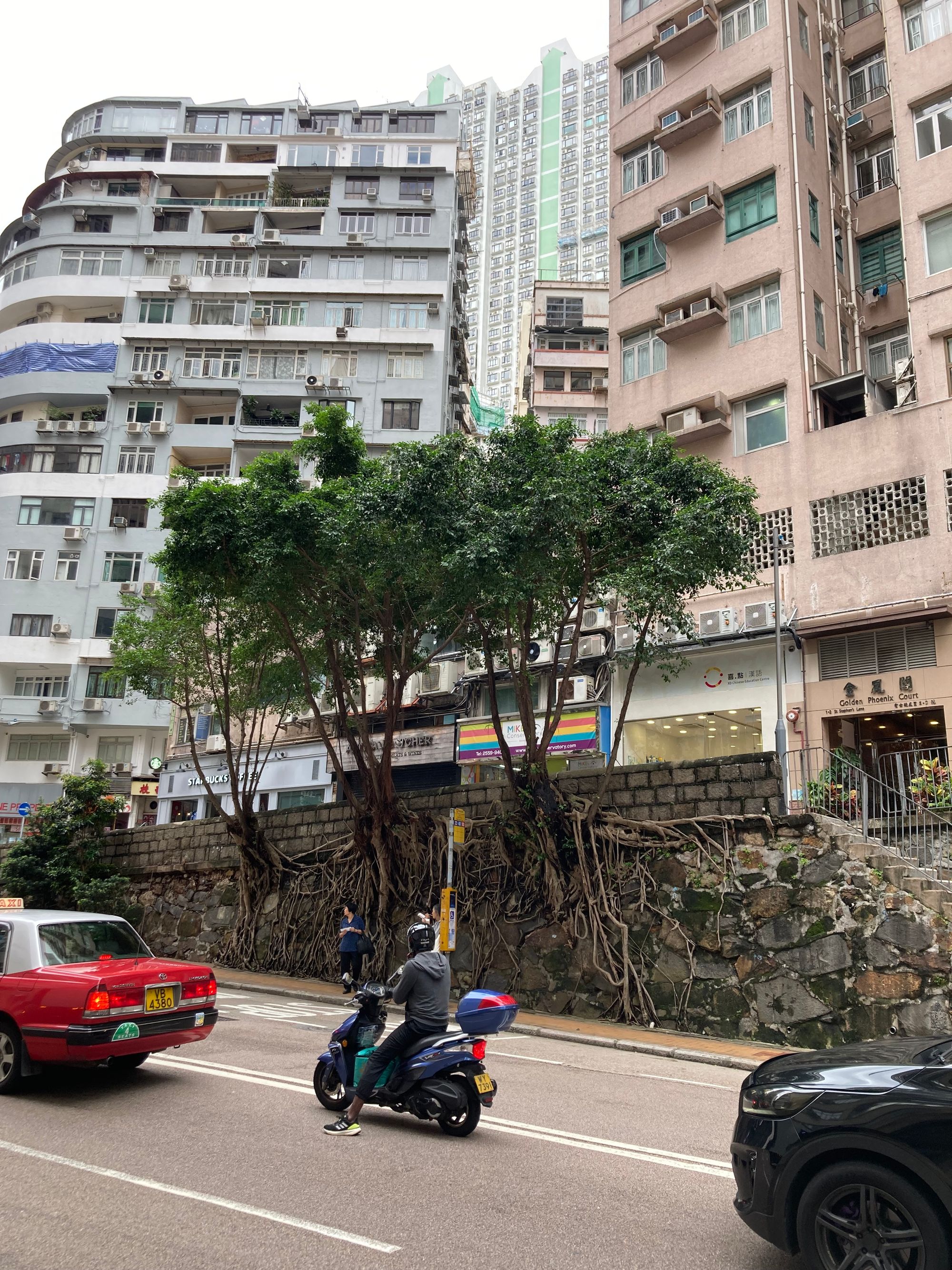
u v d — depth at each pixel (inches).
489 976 588.4
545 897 572.1
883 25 977.5
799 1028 462.0
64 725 1493.6
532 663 965.8
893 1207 150.6
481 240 5078.7
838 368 869.2
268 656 767.7
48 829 871.1
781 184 869.8
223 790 1302.9
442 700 1061.8
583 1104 308.7
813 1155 159.3
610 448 560.4
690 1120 291.3
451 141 1707.7
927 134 789.2
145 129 1787.6
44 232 1717.5
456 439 535.8
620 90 1037.2
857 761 601.3
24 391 1614.2
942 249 762.2
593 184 4835.1
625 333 972.6
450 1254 171.5
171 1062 342.0
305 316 1622.8
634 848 550.0
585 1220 191.9
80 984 284.4
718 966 498.3
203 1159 223.9
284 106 1769.2
